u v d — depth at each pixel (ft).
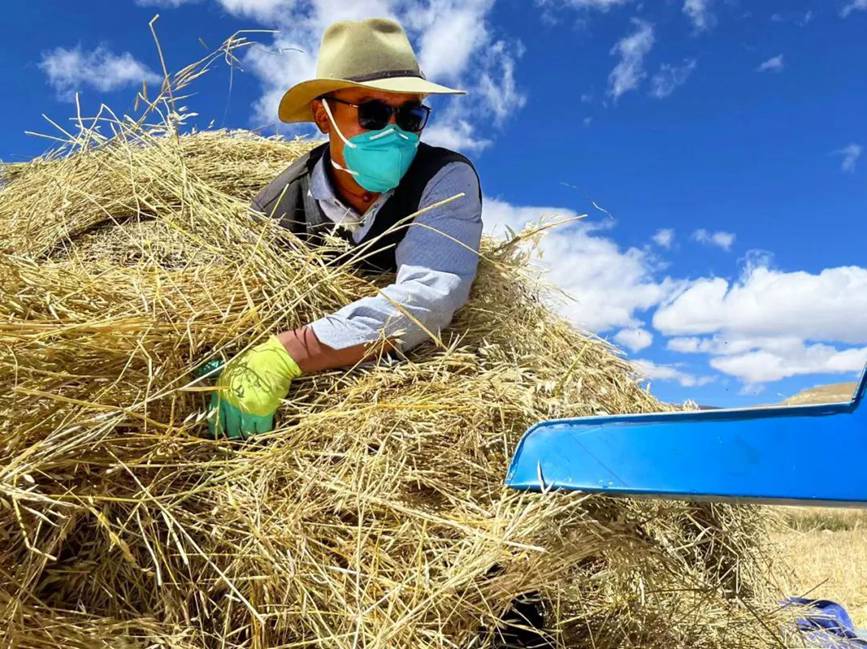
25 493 5.41
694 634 8.04
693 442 5.06
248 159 10.87
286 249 8.23
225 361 7.03
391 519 6.50
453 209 8.18
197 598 6.09
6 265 6.58
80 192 8.75
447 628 6.14
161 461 6.40
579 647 7.78
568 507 6.40
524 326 8.70
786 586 10.59
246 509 6.31
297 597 6.01
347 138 8.30
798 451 4.55
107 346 6.39
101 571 6.03
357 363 7.40
